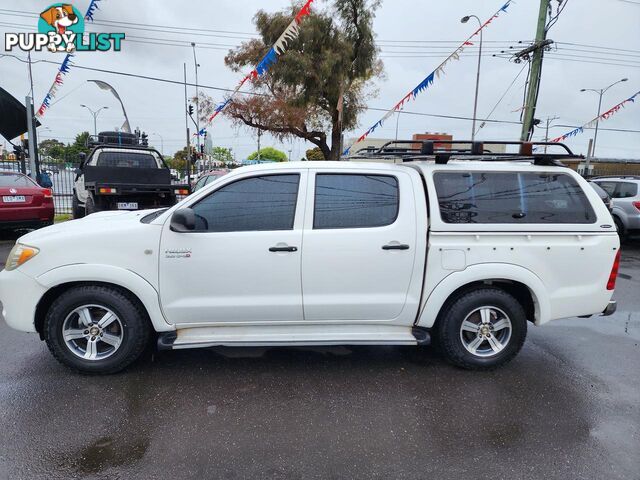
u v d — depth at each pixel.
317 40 17.62
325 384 3.55
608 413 3.19
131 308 3.50
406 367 3.88
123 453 2.66
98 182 9.75
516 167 3.82
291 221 3.54
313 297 3.57
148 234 3.43
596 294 3.81
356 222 3.59
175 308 3.49
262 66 8.67
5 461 2.57
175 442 2.77
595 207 3.79
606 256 3.78
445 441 2.83
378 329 3.76
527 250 3.67
